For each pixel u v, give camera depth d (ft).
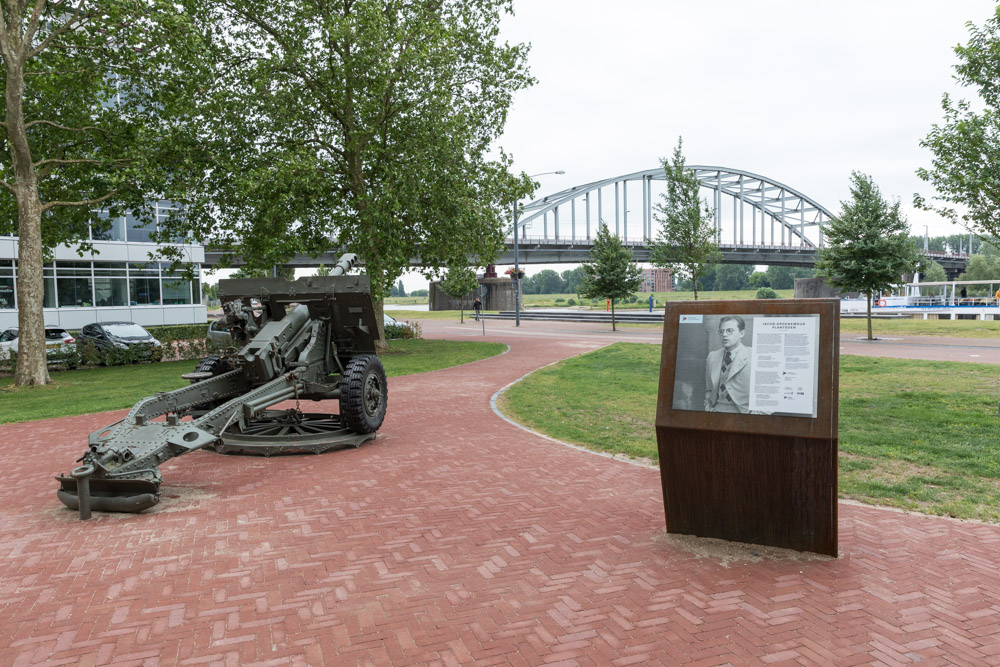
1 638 10.69
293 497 18.69
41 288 49.39
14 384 47.98
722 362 14.15
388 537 15.29
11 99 47.44
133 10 49.67
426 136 63.10
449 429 28.60
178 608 11.74
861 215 69.46
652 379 44.52
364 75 61.62
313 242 69.77
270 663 9.83
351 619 11.23
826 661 9.69
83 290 101.81
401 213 65.41
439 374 50.37
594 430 27.81
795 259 299.17
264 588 12.56
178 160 60.70
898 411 29.14
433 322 152.05
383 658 9.93
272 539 15.26
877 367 44.91
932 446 22.82
